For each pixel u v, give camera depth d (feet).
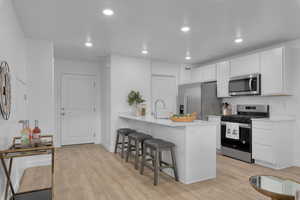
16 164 8.70
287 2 7.70
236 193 8.42
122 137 14.98
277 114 12.95
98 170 11.33
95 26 10.11
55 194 8.28
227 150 14.21
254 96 14.29
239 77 14.06
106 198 7.97
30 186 9.16
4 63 6.33
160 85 18.99
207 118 16.05
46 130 12.28
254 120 12.34
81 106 18.40
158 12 8.56
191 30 10.71
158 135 11.91
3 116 6.15
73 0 7.52
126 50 14.71
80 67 18.33
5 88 6.39
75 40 12.34
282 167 11.58
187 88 17.60
